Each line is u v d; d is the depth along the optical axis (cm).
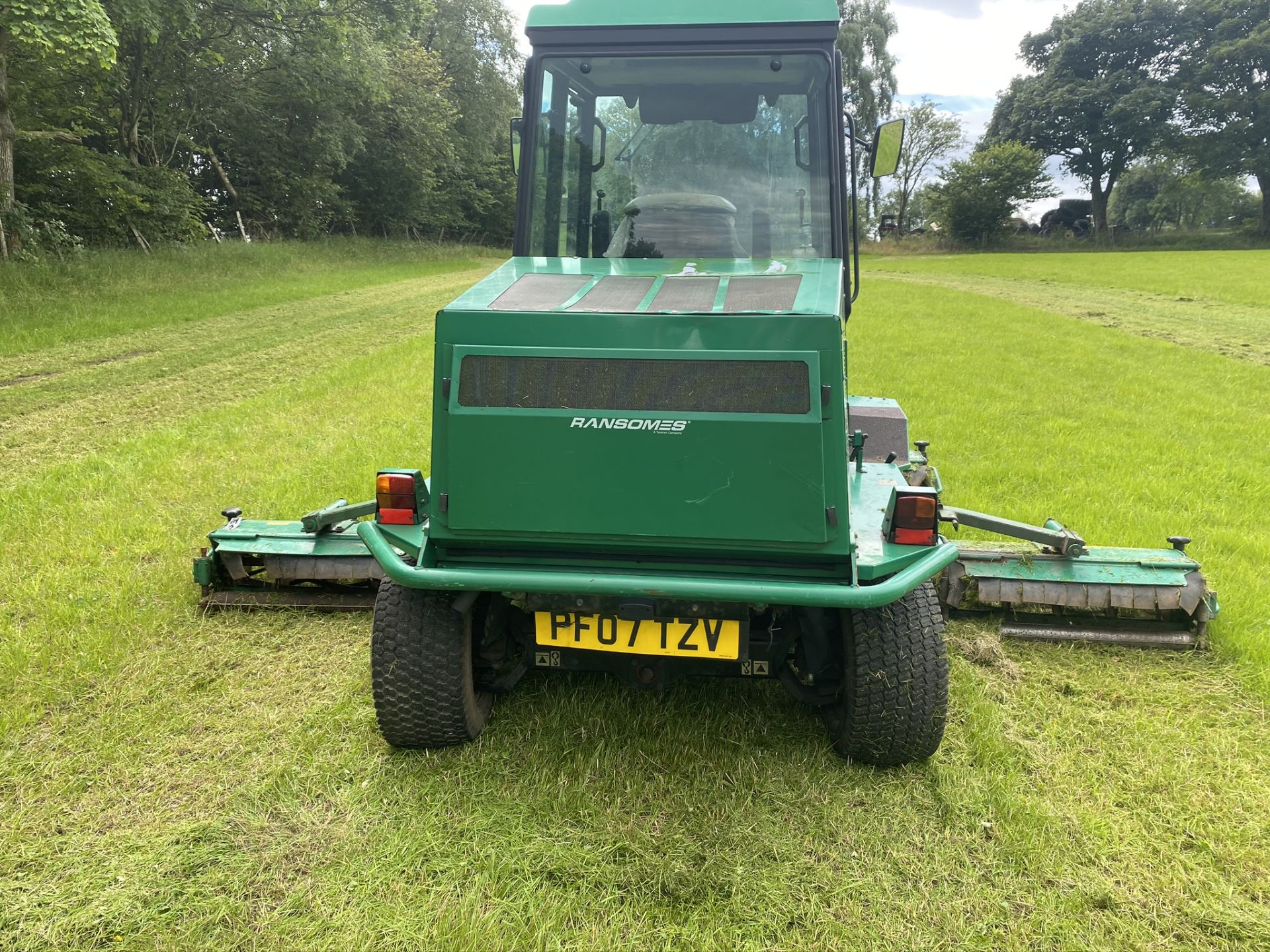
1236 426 795
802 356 250
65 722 320
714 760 302
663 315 255
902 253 4597
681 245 350
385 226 3312
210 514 529
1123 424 803
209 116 2392
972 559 388
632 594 251
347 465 623
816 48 333
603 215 355
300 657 372
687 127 347
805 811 276
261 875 247
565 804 278
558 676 358
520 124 355
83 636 377
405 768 296
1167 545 490
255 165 2638
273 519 512
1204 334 1473
